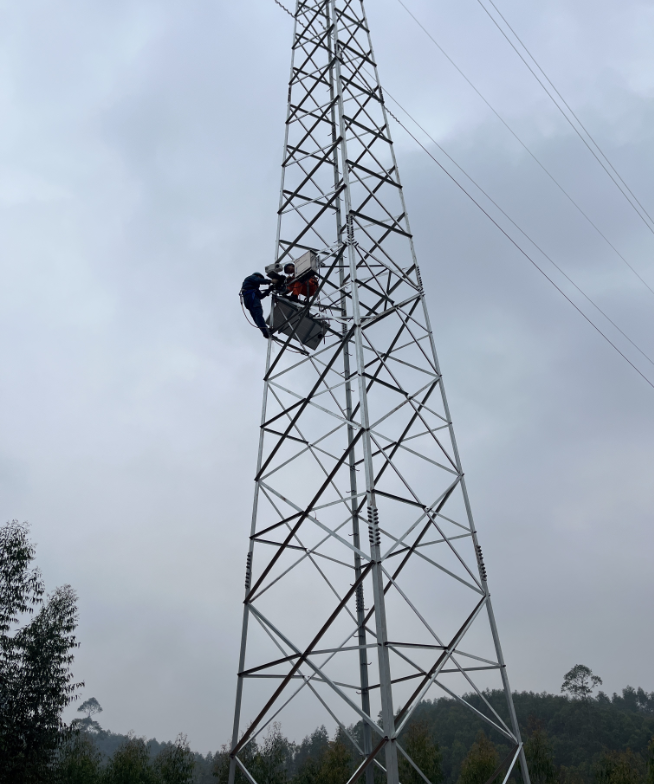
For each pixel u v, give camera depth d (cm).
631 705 10569
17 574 2411
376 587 991
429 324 1436
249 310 1619
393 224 1578
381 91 1825
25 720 2319
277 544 1342
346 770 2966
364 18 1972
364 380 1202
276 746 2998
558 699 8506
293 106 1888
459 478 1256
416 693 1041
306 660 1067
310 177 1731
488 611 1140
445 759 6456
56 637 2475
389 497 1134
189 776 2847
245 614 1223
